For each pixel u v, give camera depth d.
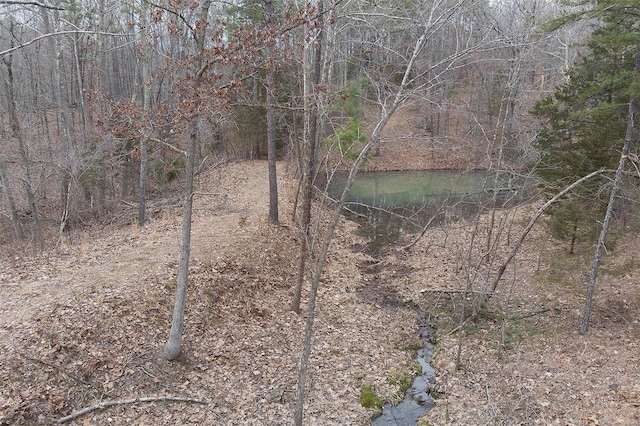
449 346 11.77
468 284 11.93
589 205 13.64
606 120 12.77
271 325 11.86
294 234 18.12
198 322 10.94
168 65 8.46
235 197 22.97
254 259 14.62
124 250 14.18
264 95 24.62
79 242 16.66
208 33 8.53
